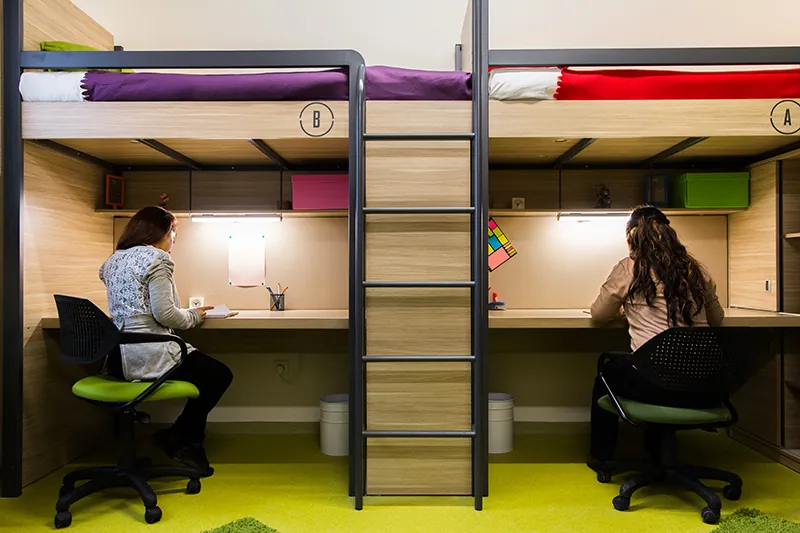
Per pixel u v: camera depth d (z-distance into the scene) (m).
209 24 3.44
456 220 2.41
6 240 2.45
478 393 2.32
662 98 2.37
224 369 2.69
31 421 2.54
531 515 2.23
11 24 2.44
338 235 3.40
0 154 2.46
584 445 3.19
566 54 2.38
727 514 2.23
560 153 3.11
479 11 2.36
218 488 2.53
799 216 2.95
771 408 2.95
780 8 3.41
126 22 3.42
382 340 2.40
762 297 3.09
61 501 2.15
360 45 3.43
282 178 3.41
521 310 3.29
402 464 2.39
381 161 2.40
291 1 3.44
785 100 2.37
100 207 3.21
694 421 2.26
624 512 2.26
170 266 2.49
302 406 3.44
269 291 3.36
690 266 2.48
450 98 2.41
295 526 2.13
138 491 2.23
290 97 2.41
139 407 3.43
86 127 2.41
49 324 2.62
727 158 3.29
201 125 2.41
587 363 3.44
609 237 3.43
